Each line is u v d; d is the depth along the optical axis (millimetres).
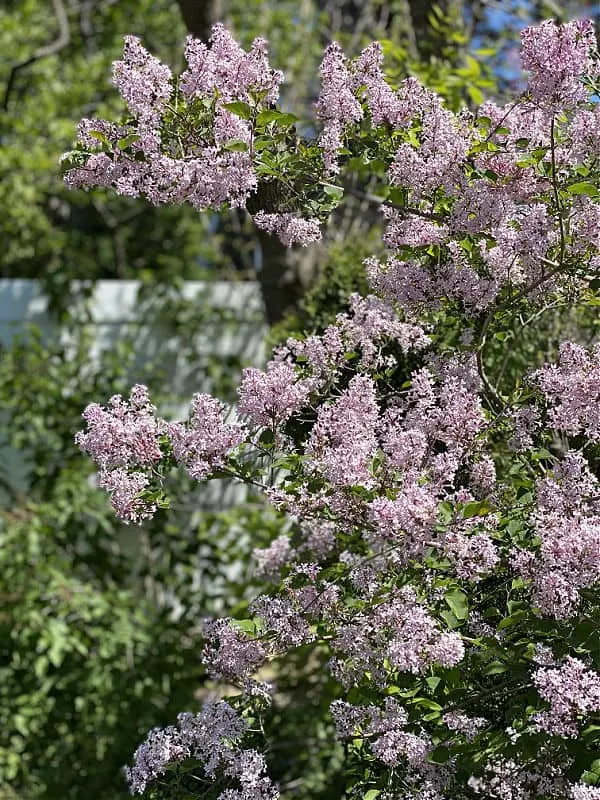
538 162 2053
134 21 8898
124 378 5309
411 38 4625
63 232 8594
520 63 1915
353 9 6480
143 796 2164
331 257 3764
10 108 7543
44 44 8656
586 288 2234
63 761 4230
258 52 2070
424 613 1886
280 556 2873
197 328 5535
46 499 4812
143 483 2049
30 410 4926
